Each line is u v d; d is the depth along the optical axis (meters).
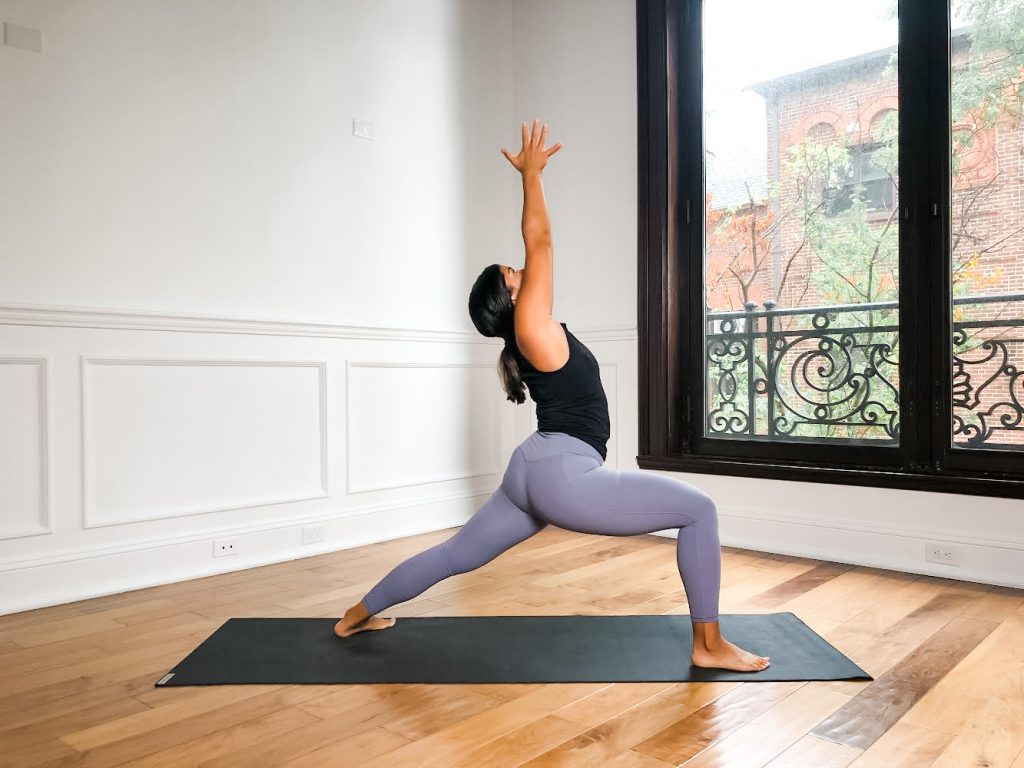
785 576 3.61
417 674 2.43
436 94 4.87
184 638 2.82
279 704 2.23
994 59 3.49
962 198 3.58
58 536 3.32
